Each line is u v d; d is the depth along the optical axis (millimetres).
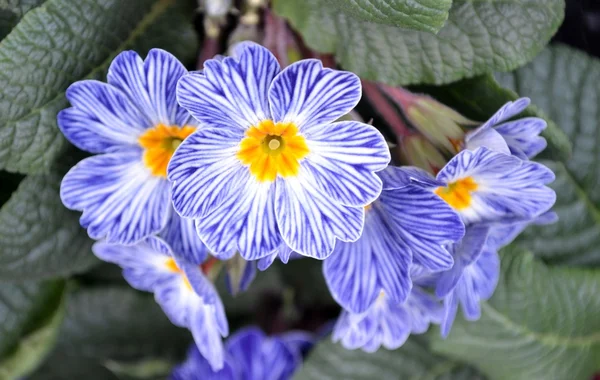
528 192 182
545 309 237
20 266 200
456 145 186
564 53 224
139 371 278
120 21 193
